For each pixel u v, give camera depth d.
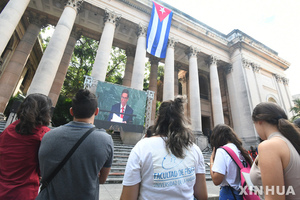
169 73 15.91
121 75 28.22
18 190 1.63
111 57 27.45
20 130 1.77
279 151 1.38
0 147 1.76
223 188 2.51
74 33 17.94
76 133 1.64
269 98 21.27
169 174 1.47
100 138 1.70
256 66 21.70
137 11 16.66
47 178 1.49
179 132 1.64
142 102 13.01
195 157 1.73
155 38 15.64
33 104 1.91
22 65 14.68
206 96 24.67
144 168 1.50
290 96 24.03
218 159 2.45
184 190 1.48
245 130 18.12
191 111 16.50
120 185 6.01
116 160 8.31
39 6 15.72
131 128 12.06
